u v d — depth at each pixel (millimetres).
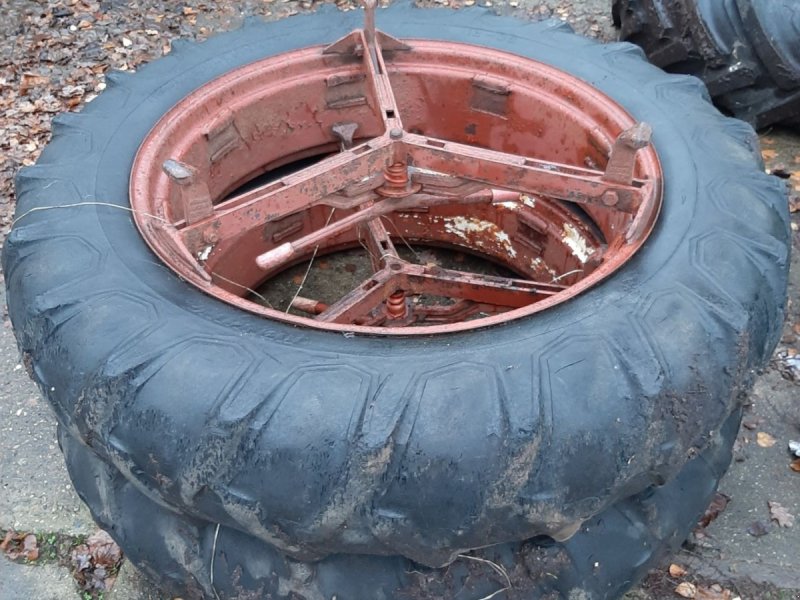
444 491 1929
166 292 2322
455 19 3562
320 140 3520
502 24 3523
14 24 6418
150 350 2139
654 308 2197
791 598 2857
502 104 3332
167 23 6473
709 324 2195
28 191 2760
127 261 2420
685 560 2953
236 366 2072
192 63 3309
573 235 3461
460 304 3373
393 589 2324
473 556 2334
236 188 3441
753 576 2900
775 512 3082
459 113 3463
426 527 1977
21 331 2422
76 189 2688
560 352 2080
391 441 1927
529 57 3301
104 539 3135
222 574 2436
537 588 2389
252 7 6629
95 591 3010
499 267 4172
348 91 3400
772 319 2385
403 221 4055
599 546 2408
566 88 3152
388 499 1951
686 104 2986
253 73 3270
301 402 1979
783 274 2434
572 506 2029
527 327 2170
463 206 3887
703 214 2488
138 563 2617
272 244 3793
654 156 2730
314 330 2186
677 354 2117
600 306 2217
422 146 2682
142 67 3350
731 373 2186
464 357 2078
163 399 2059
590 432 1981
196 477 2033
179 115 3062
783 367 3627
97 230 2527
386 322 3330
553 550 2365
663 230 2455
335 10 3744
